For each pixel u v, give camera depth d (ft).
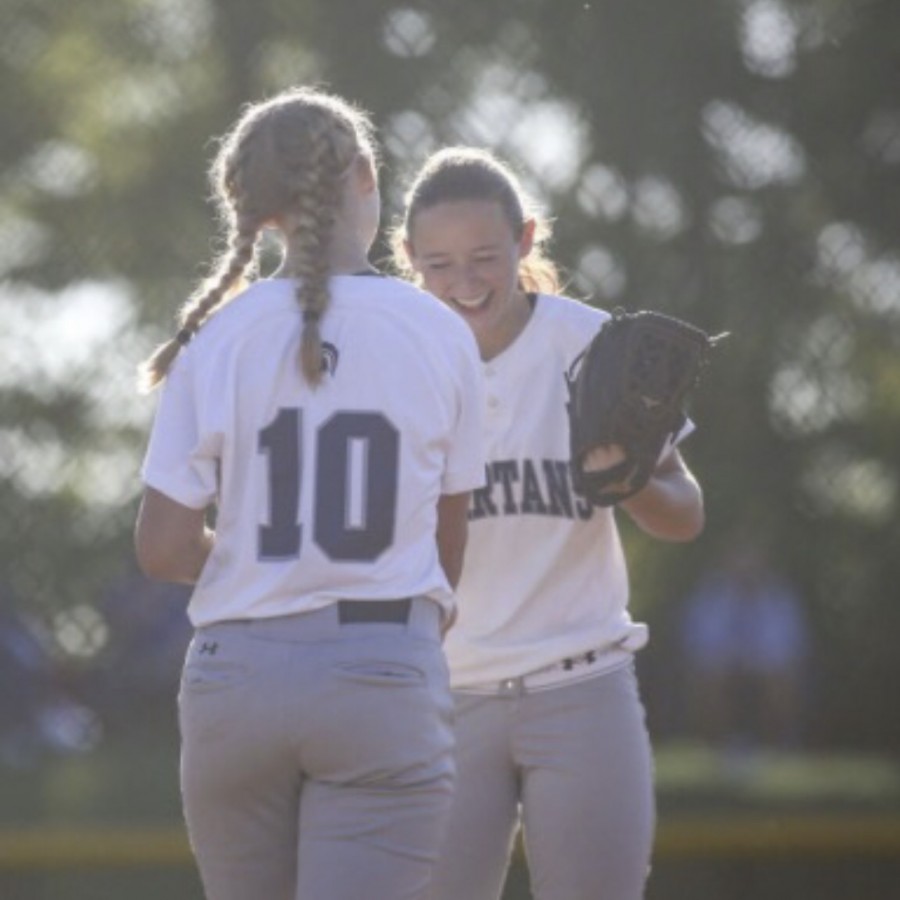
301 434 42.65
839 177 118.73
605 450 50.44
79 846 80.12
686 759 106.11
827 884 83.61
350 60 113.70
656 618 114.73
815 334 117.91
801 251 117.70
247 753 42.24
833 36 118.83
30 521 108.68
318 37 114.42
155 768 90.63
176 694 104.58
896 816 86.33
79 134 114.93
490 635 52.60
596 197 114.93
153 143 114.62
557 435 52.65
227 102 115.03
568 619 52.65
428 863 42.65
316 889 41.88
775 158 117.91
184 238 113.50
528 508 52.60
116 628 104.99
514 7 114.42
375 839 42.01
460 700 52.90
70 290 112.88
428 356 43.14
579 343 52.80
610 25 115.14
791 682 114.52
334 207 43.91
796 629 115.03
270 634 42.11
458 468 43.78
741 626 114.32
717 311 116.26
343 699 41.65
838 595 117.60
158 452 43.21
